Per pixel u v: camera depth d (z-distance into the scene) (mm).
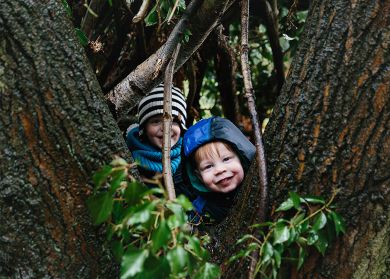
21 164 1374
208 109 3779
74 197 1419
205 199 2066
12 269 1455
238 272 1553
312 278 1479
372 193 1388
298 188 1451
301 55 1454
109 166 1244
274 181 1491
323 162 1410
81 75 1408
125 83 2117
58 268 1447
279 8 3316
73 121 1393
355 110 1362
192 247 1211
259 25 3486
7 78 1328
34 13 1336
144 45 2650
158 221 1236
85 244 1452
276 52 3311
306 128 1427
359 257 1445
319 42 1404
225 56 3162
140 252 1153
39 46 1341
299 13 3279
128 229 1301
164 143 1564
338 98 1375
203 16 1794
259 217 1476
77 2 2553
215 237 1715
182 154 2156
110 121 1478
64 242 1437
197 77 3215
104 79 2826
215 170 2023
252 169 1601
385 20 1315
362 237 1425
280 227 1354
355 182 1394
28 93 1342
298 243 1377
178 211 1150
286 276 1496
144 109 2455
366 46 1336
